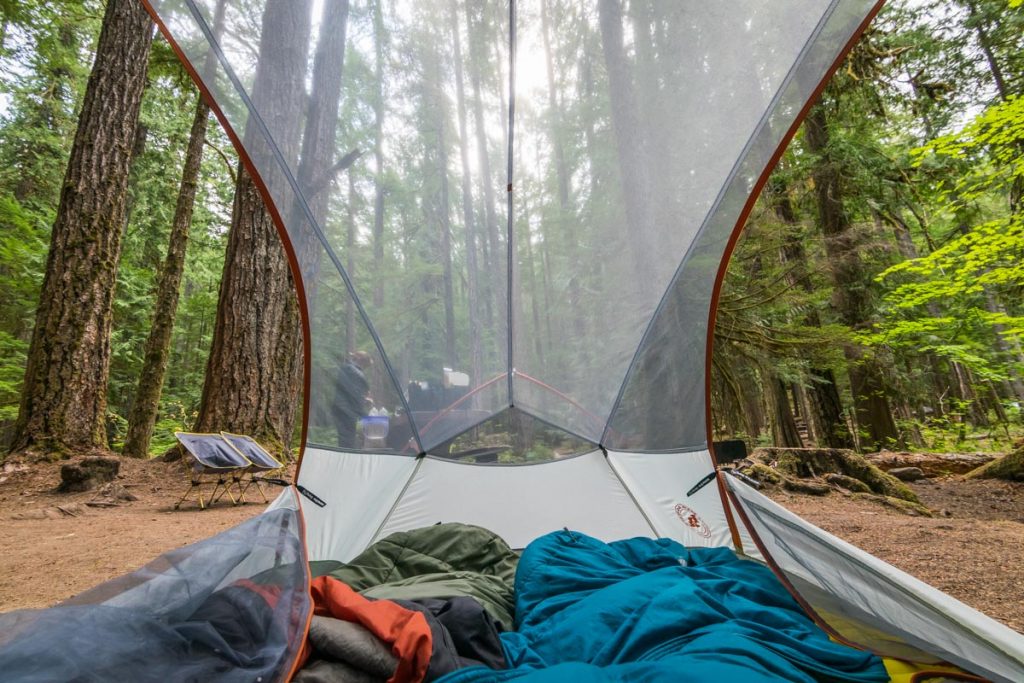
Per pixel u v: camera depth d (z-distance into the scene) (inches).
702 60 78.7
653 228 102.8
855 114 379.2
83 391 278.4
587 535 116.9
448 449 145.9
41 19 449.1
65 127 542.9
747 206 89.8
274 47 79.2
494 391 145.3
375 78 91.4
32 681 34.3
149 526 178.1
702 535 115.1
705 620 69.4
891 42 382.0
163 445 486.9
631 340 122.5
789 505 227.3
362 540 115.7
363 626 61.6
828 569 76.6
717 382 355.6
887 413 410.9
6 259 424.2
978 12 365.1
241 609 53.7
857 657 63.7
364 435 122.6
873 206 393.1
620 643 68.2
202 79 74.6
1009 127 267.6
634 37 84.0
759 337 333.7
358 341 114.7
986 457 308.7
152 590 51.8
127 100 316.8
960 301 368.2
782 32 70.6
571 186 105.8
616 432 139.9
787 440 431.8
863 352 385.1
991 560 142.3
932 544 161.5
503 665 67.1
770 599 82.4
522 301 129.7
